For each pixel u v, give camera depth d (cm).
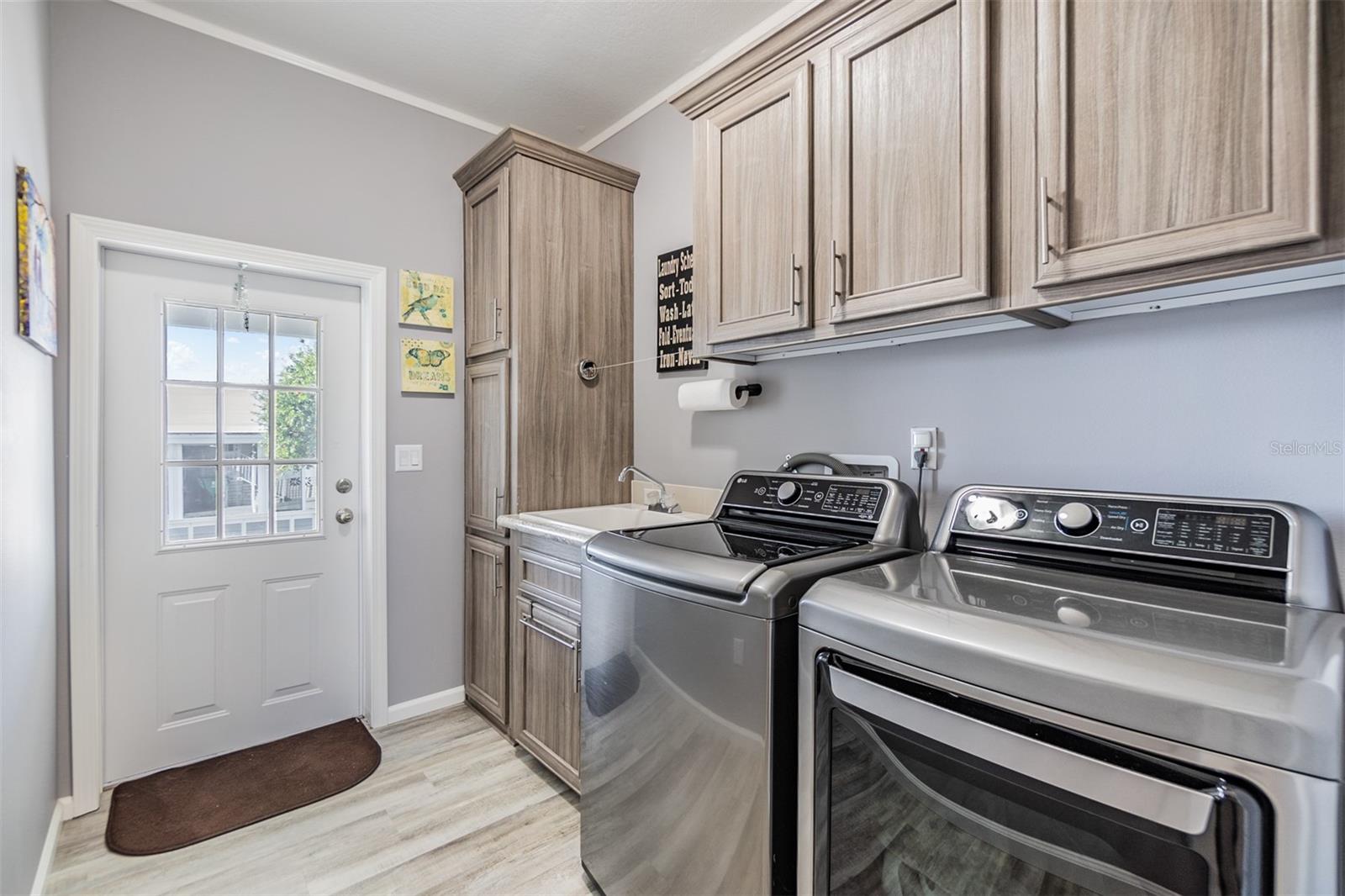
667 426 246
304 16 202
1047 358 139
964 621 81
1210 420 117
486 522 248
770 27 205
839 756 97
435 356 259
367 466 244
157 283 205
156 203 195
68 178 180
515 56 224
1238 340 114
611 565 143
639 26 207
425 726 243
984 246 114
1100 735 67
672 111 243
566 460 241
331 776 205
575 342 244
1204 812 61
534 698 207
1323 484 105
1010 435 145
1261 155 84
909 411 165
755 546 136
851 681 92
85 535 182
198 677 214
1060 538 112
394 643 248
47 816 161
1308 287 104
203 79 204
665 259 244
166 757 207
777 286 154
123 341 199
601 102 255
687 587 120
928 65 123
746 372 212
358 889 153
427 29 209
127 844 168
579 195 245
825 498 154
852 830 95
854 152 137
